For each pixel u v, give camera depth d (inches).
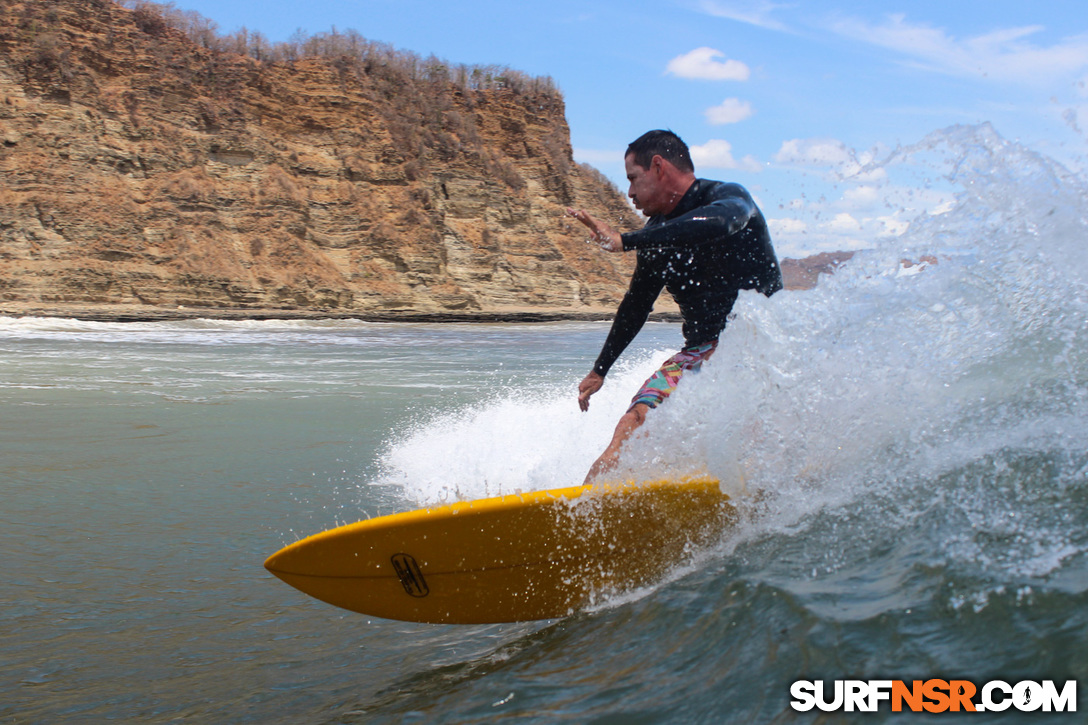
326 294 1572.3
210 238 1497.3
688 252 111.1
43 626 106.0
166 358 577.9
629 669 71.2
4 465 201.9
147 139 1509.6
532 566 90.6
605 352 126.0
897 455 96.1
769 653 64.4
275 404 319.3
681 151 111.5
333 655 97.3
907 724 50.4
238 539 143.8
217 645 100.7
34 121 1414.9
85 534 146.1
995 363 103.9
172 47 1603.1
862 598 68.4
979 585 63.9
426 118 1998.0
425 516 87.9
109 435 247.6
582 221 97.5
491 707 71.0
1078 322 103.5
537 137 2246.6
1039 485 79.2
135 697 86.2
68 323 1093.8
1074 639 54.1
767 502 96.0
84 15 1519.4
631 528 91.7
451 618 92.0
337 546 90.1
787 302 104.8
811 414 99.7
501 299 1876.2
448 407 307.3
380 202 1776.6
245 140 1615.4
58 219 1365.7
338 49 1971.0
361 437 243.0
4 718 81.8
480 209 1956.2
